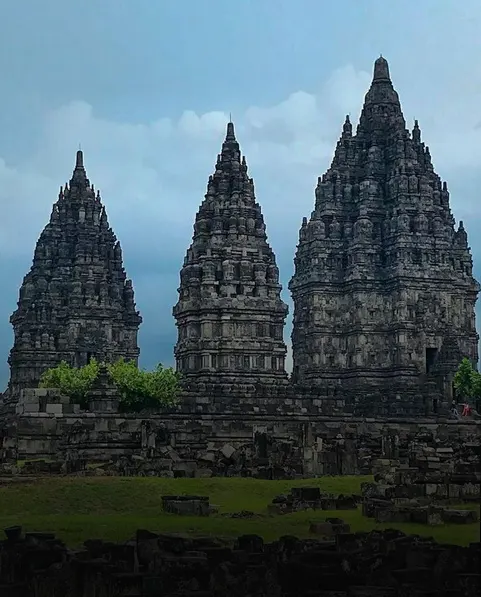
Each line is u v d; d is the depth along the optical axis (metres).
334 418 121.31
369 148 169.00
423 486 54.97
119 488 60.34
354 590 31.42
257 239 144.50
